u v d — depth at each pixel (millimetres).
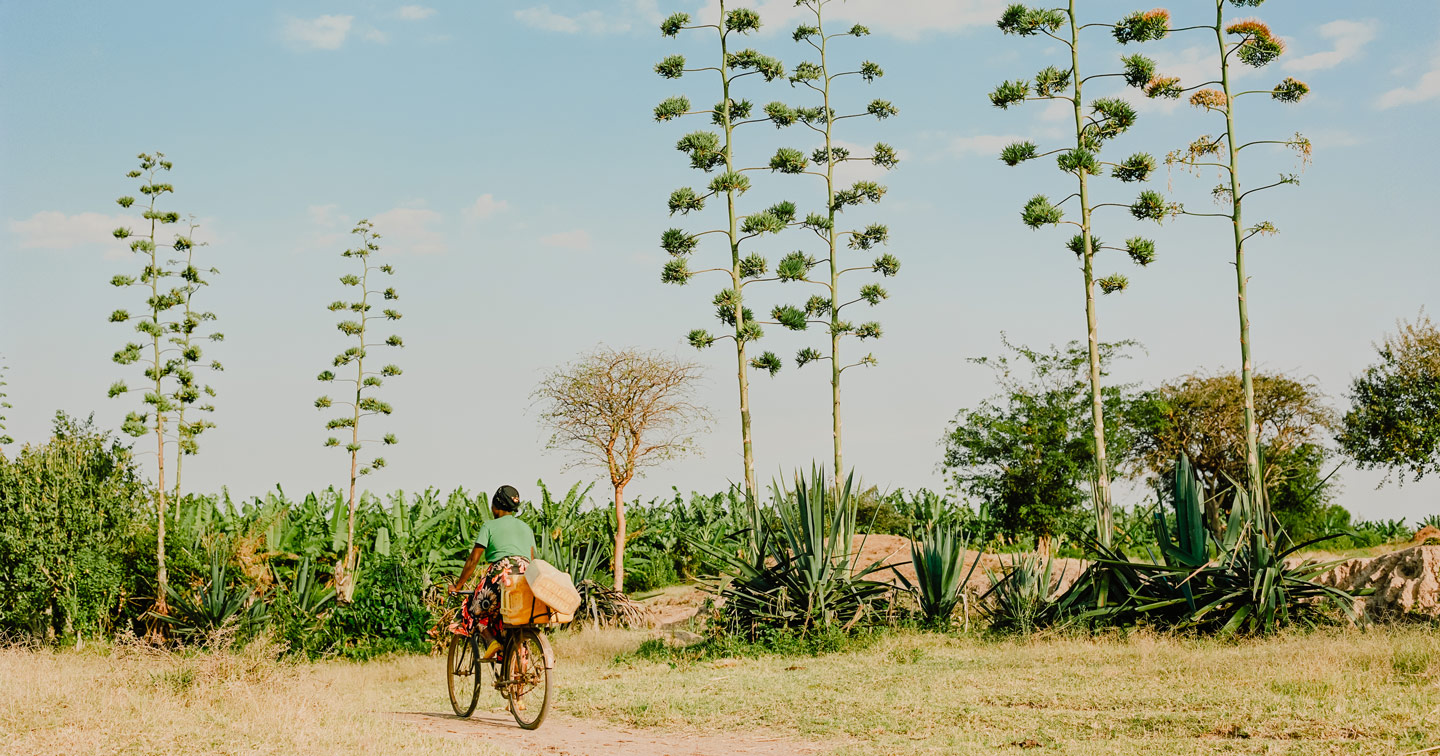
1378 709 7199
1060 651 11656
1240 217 14695
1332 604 13234
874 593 15625
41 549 21078
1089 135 16266
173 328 23531
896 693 9375
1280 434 31672
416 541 26891
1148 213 15180
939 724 8000
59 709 7879
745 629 15109
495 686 8547
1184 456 14523
